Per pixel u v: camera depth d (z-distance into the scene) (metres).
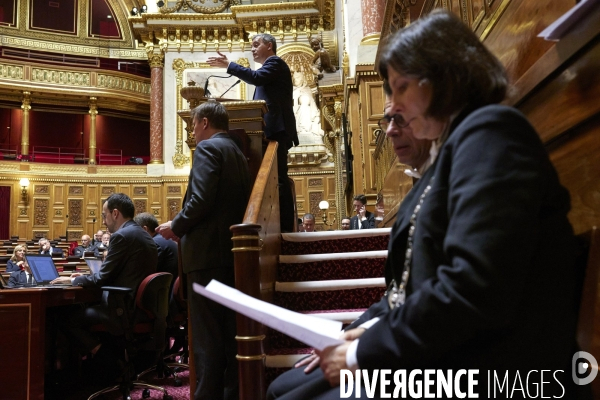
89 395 3.88
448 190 1.07
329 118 11.94
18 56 18.95
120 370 3.85
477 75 1.11
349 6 8.72
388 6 5.45
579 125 1.44
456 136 1.05
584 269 1.17
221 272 2.71
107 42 20.25
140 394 3.87
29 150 20.20
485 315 0.88
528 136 0.98
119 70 20.17
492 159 0.95
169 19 18.50
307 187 17.47
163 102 18.72
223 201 2.78
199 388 2.57
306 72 17.73
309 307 2.97
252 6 18.08
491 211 0.91
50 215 18.34
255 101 3.58
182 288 3.00
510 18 2.30
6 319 3.14
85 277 3.75
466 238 0.91
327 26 18.14
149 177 18.56
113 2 20.36
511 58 2.24
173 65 18.69
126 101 20.84
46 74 19.06
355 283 2.95
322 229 17.12
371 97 7.39
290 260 3.19
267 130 3.91
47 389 4.01
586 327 1.09
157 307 3.74
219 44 18.75
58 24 19.78
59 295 3.45
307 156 17.25
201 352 2.61
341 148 11.63
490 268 0.88
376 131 7.01
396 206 4.67
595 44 1.34
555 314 0.98
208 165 2.75
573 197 1.48
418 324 0.93
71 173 18.73
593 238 1.16
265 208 2.75
